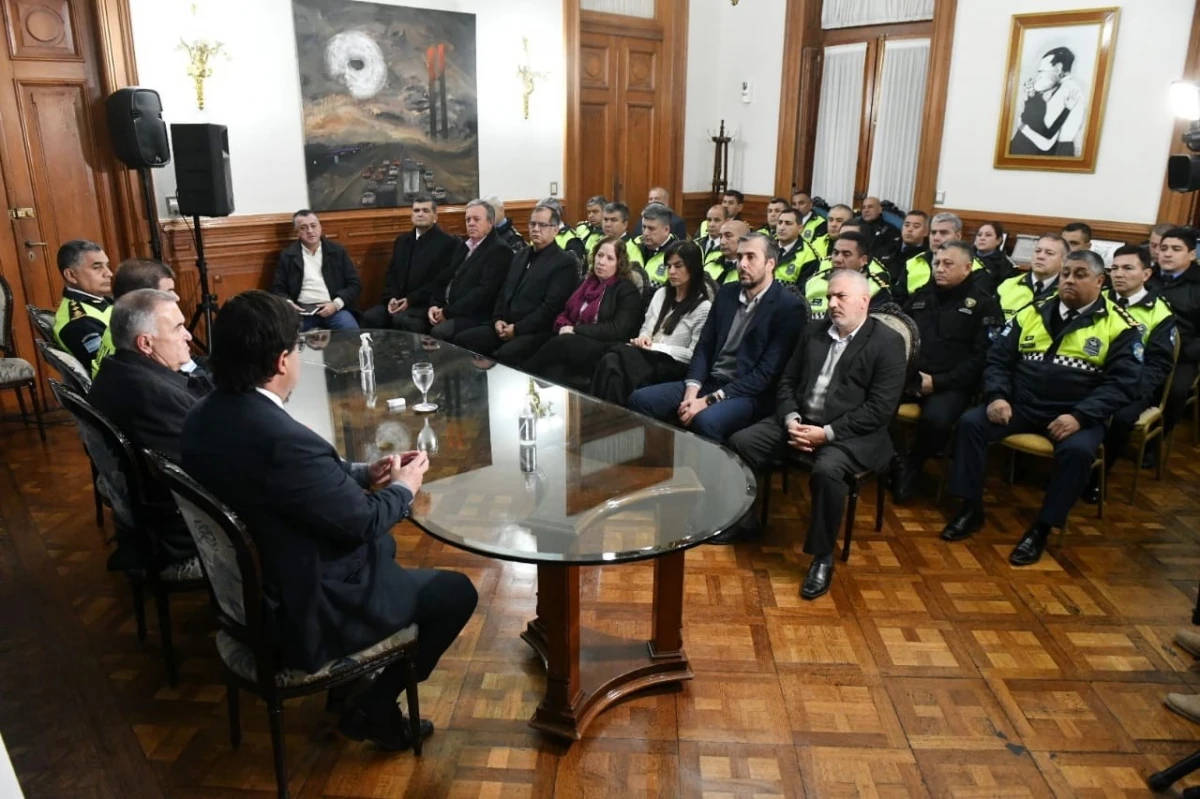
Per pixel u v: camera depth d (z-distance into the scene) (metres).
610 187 7.25
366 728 1.91
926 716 2.11
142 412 2.11
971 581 2.77
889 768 1.93
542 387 2.87
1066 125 5.61
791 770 1.92
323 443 1.64
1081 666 2.32
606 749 1.99
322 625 1.67
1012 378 3.22
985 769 1.93
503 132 6.31
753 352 3.21
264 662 1.67
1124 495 3.45
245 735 2.04
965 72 6.05
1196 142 3.19
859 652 2.38
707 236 5.98
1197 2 4.97
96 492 3.05
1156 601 2.65
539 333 4.41
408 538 3.03
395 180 5.82
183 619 2.53
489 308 4.79
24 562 2.85
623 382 3.61
